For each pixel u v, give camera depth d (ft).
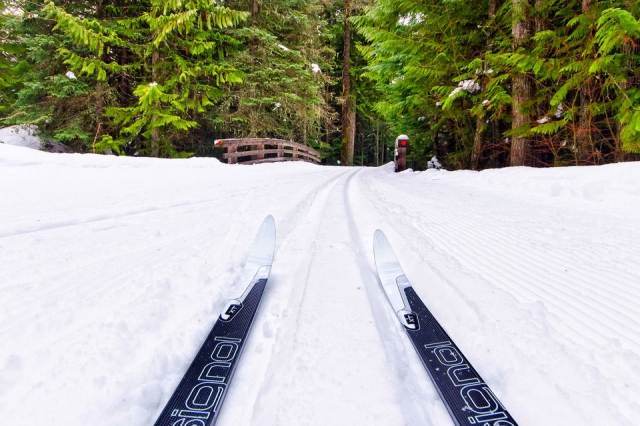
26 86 29.22
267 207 9.11
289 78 39.24
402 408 2.34
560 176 11.81
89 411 2.30
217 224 7.21
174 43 30.78
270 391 2.49
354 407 2.33
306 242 6.29
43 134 29.45
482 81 19.12
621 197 8.98
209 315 3.60
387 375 2.65
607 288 4.11
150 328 3.29
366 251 5.96
